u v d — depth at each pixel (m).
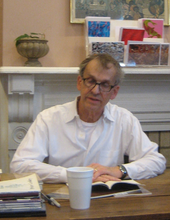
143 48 2.22
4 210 0.86
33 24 2.28
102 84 1.41
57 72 2.10
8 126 2.24
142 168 1.38
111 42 2.18
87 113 1.52
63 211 0.91
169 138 2.46
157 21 2.33
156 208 0.94
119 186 1.18
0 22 2.28
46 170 1.32
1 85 2.22
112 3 2.33
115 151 1.63
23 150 1.46
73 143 1.56
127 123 1.65
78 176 0.91
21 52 2.12
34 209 0.87
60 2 2.30
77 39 2.34
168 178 1.40
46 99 2.28
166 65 2.27
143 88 2.40
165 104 2.44
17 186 0.94
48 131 1.55
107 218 0.86
